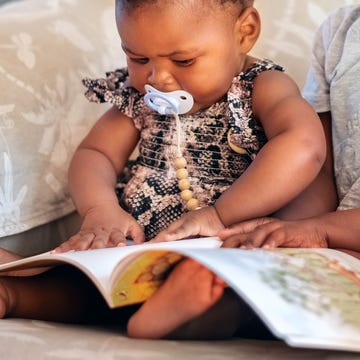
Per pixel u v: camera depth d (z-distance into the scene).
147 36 1.22
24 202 1.41
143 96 1.39
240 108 1.29
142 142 1.40
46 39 1.55
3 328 0.95
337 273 0.95
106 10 1.69
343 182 1.31
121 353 0.84
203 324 0.95
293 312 0.81
